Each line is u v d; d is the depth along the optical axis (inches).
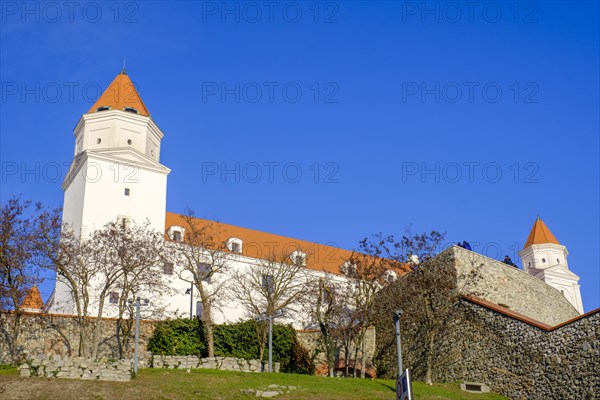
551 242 3703.3
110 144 2586.1
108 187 2497.5
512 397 1722.4
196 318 2075.5
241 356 2049.7
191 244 2251.5
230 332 2078.0
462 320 1930.4
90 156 2501.2
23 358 1791.3
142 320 2003.0
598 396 1523.1
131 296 2223.2
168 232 2588.6
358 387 1665.8
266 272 2529.5
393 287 2112.5
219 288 2314.2
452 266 2039.9
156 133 2755.9
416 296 1993.1
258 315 2167.8
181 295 2443.4
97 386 1486.2
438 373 1952.5
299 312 2377.0
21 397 1379.2
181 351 1972.2
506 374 1756.9
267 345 2082.9
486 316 1861.5
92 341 1907.0
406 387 1049.5
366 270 2193.7
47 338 1854.1
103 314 2185.0
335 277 2765.7
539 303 2240.4
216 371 1737.2
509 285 2156.7
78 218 2455.7
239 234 2888.8
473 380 1839.3
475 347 1866.4
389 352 2154.3
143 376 1616.6
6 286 1822.1
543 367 1670.8
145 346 1973.4
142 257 2046.0
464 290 2009.1
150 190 2583.7
